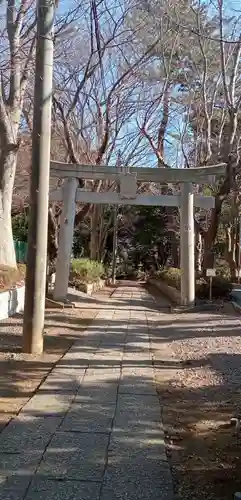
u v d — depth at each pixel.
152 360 8.67
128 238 48.88
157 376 7.55
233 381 7.22
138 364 8.33
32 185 8.87
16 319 12.25
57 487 3.79
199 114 23.39
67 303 16.41
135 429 5.17
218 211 19.61
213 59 20.92
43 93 8.90
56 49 15.28
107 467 4.20
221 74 19.84
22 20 12.77
